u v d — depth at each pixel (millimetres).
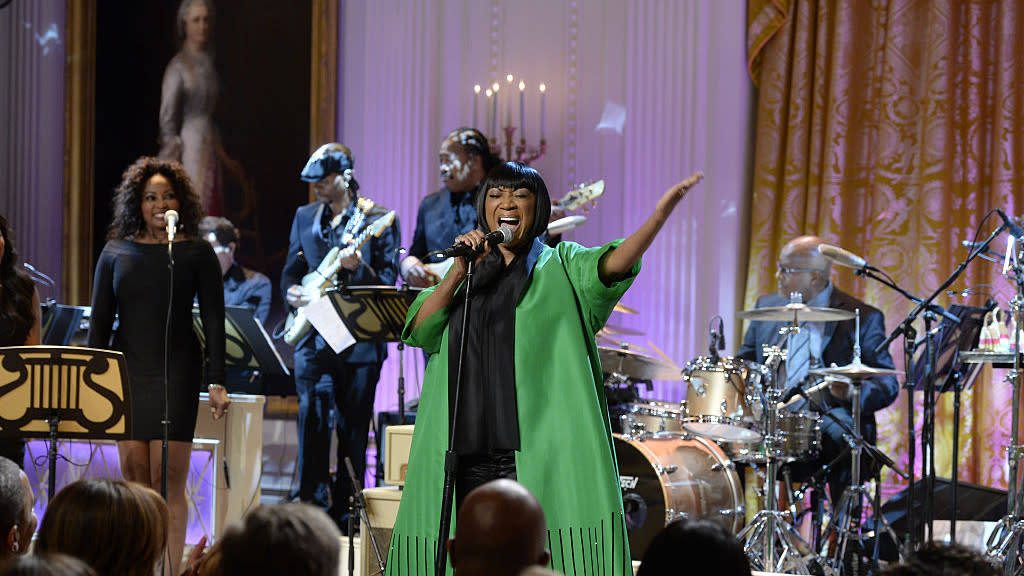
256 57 12984
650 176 11539
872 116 10867
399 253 10648
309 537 2916
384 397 12141
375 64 12539
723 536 2980
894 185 10641
